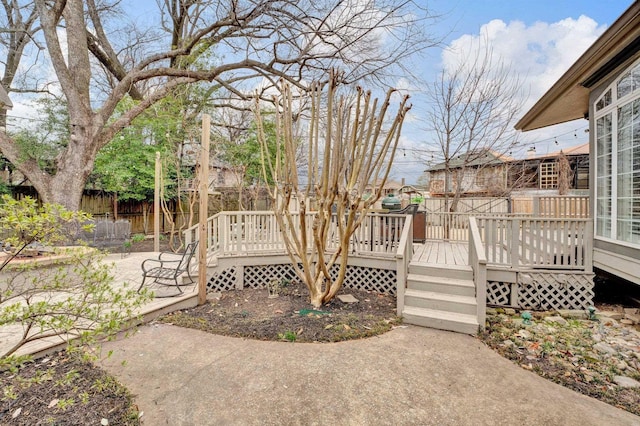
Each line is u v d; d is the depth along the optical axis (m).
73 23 8.52
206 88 11.60
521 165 17.38
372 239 5.82
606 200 4.83
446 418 2.42
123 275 5.91
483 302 4.12
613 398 2.72
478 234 4.86
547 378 3.03
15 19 11.41
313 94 4.24
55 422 2.20
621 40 3.97
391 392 2.74
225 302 5.11
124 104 11.15
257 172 12.02
